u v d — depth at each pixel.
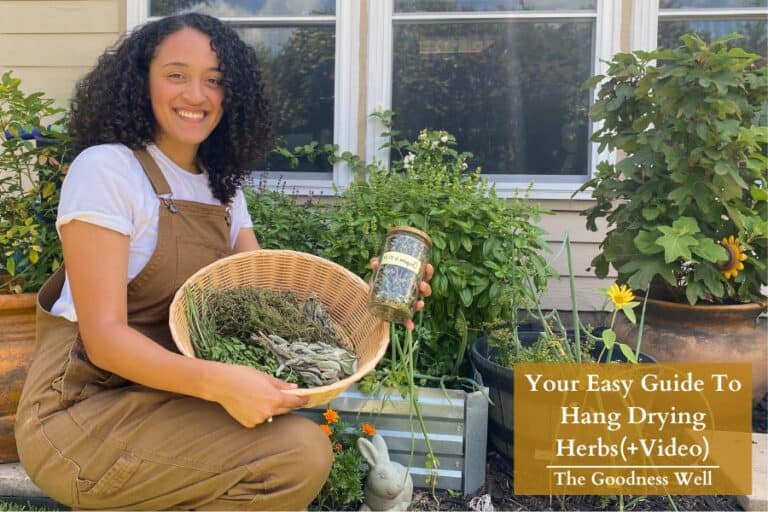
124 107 1.48
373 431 2.00
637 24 3.11
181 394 1.40
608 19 3.13
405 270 1.46
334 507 1.95
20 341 2.05
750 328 2.40
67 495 1.37
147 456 1.33
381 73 3.29
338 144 3.36
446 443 2.03
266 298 1.56
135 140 1.49
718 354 2.34
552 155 3.28
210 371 1.27
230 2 3.40
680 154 2.34
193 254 1.52
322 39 3.36
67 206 1.34
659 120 2.46
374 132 3.33
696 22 3.13
